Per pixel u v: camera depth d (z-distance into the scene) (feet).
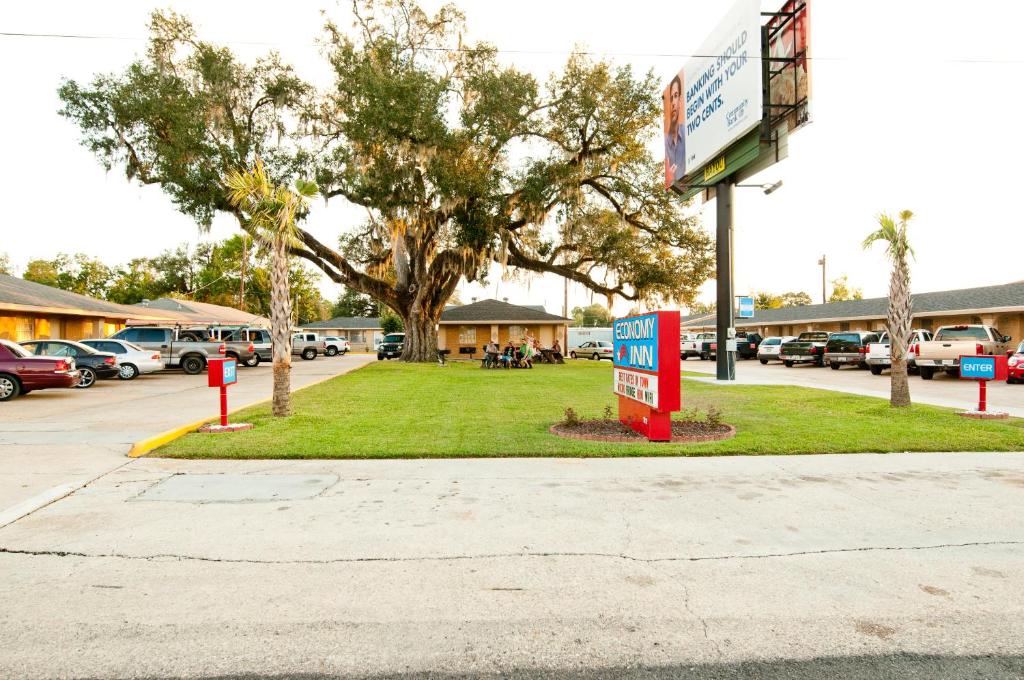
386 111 71.20
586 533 15.31
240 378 69.21
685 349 121.70
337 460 23.66
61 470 21.76
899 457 24.36
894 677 8.91
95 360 58.54
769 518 16.51
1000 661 9.36
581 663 9.32
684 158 63.98
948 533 15.31
